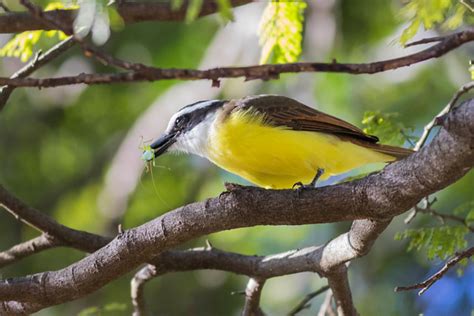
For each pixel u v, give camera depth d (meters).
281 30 10.11
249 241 15.34
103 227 15.41
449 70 15.55
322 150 9.59
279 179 9.91
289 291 15.34
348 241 8.29
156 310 14.88
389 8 15.37
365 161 9.75
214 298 15.03
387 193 6.70
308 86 15.70
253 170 9.88
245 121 9.60
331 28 14.99
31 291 8.35
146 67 5.85
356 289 14.72
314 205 7.14
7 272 14.61
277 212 7.32
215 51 15.71
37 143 16.22
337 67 6.12
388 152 9.72
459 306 14.66
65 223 15.87
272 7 10.07
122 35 15.96
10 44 10.20
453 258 7.87
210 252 9.63
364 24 15.58
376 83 15.62
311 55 15.14
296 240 15.28
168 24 16.05
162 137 10.63
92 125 16.55
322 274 8.84
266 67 6.02
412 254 14.77
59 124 16.39
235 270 9.52
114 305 10.89
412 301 14.68
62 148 16.34
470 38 6.19
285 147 9.54
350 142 9.70
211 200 7.64
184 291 15.03
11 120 16.14
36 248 9.77
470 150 6.01
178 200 15.72
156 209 15.64
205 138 10.12
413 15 6.39
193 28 16.12
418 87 15.56
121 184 15.47
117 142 16.44
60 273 8.32
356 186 6.91
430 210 9.31
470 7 6.66
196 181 15.81
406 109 15.38
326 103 15.52
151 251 7.95
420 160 6.43
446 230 9.24
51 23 5.83
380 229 7.75
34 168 16.14
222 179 15.75
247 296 9.70
